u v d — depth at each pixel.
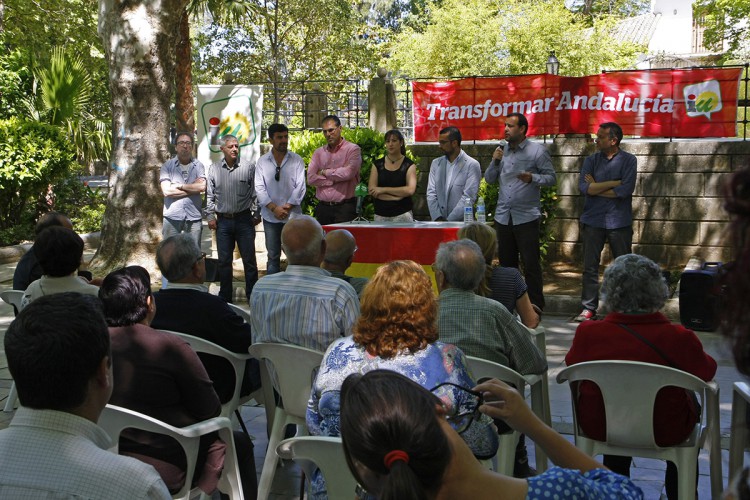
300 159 8.70
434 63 25.83
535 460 4.53
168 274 4.23
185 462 3.25
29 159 13.88
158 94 10.85
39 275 5.71
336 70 25.42
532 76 10.62
